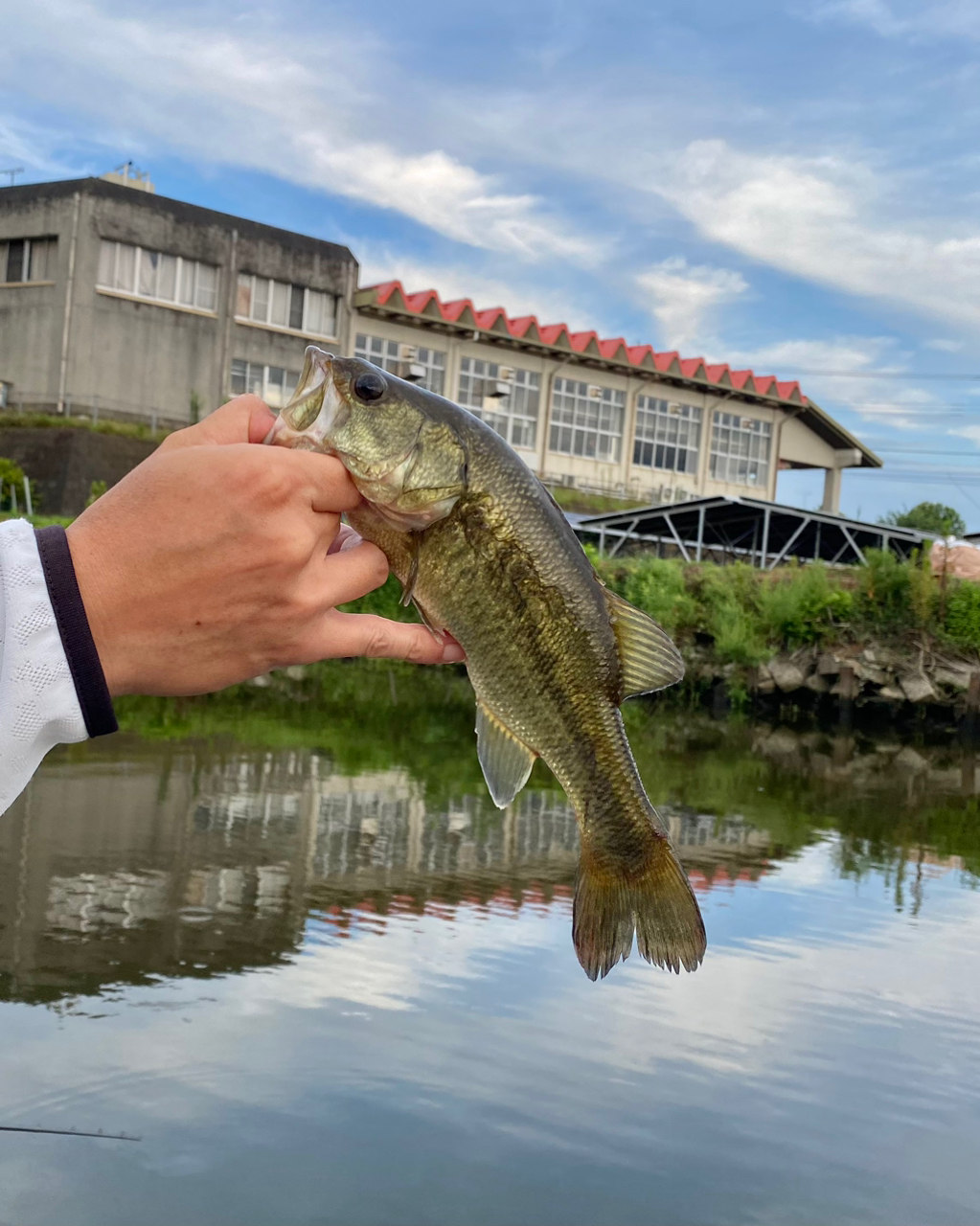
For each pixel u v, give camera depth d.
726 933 7.21
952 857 9.95
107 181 34.88
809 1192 4.07
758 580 24.56
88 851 8.16
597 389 45.38
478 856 8.82
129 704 16.67
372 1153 4.06
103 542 1.07
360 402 1.79
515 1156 4.17
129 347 35.34
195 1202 3.68
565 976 6.12
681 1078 4.95
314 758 12.96
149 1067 4.70
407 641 1.83
